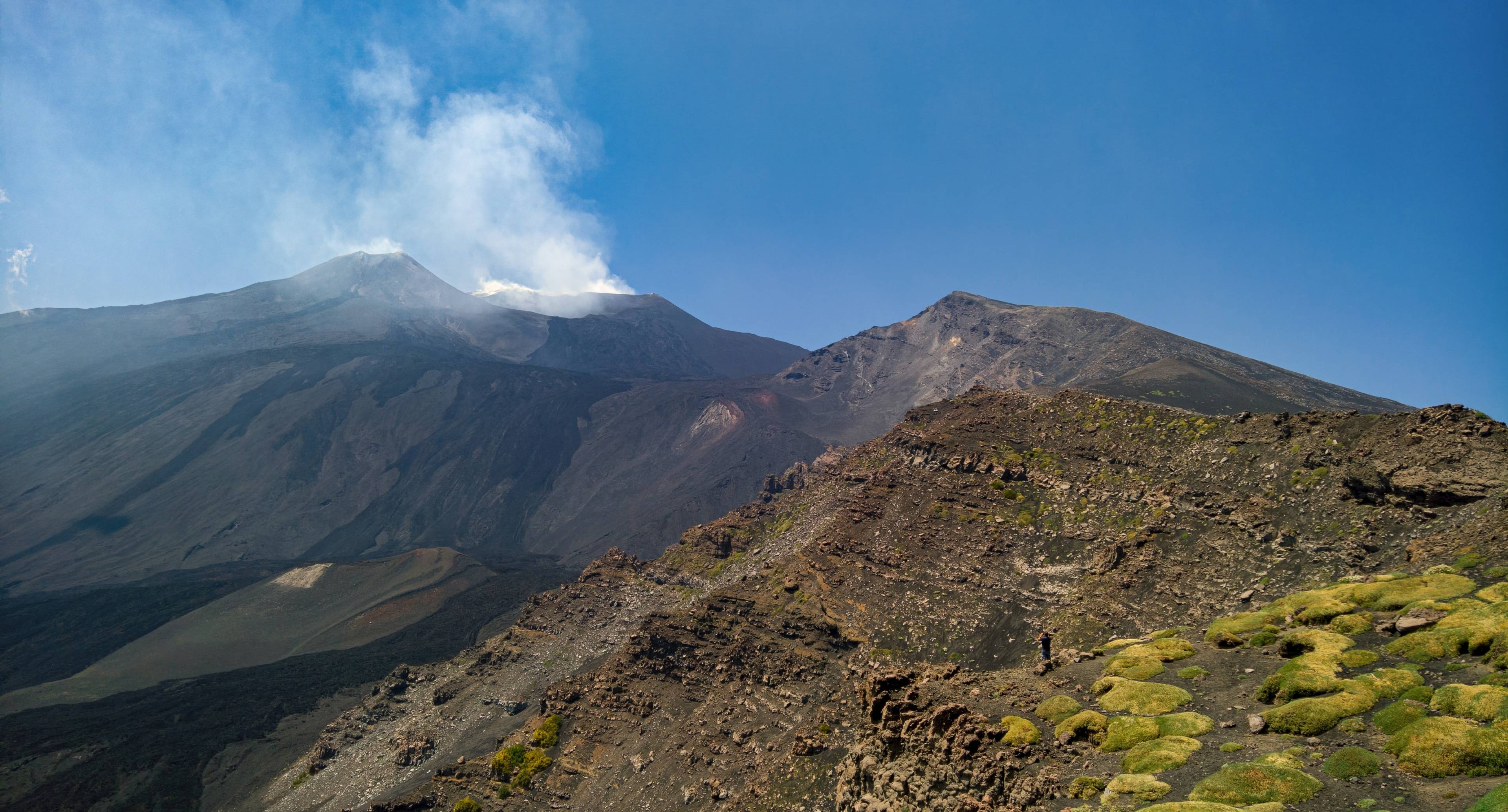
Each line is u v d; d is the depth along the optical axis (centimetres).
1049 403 18050
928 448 18300
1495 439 9219
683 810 11956
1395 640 6031
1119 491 14175
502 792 14350
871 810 6316
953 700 6631
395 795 15612
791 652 14400
